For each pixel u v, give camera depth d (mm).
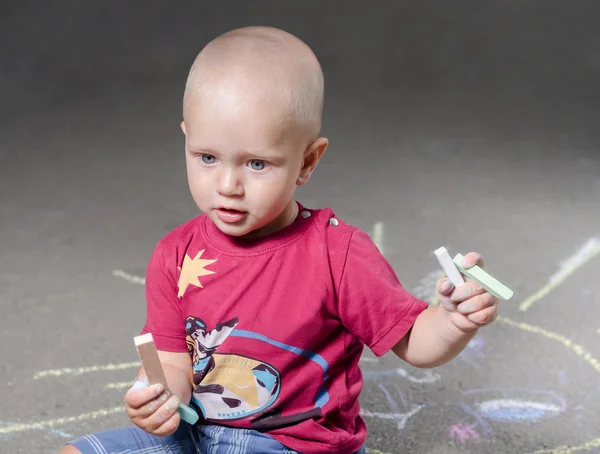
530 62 4758
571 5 5742
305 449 1308
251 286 1291
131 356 2049
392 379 1969
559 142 3650
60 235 2719
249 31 1252
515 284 2396
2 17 5309
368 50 4934
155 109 4051
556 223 2832
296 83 1194
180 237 1371
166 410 1198
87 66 4613
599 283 2408
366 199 3025
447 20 5445
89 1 5605
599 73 4582
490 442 1751
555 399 1896
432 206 2967
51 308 2260
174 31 5164
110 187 3135
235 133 1166
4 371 1975
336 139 3672
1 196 3029
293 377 1300
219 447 1321
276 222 1309
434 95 4285
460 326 1197
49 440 1739
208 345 1308
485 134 3750
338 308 1295
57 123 3834
